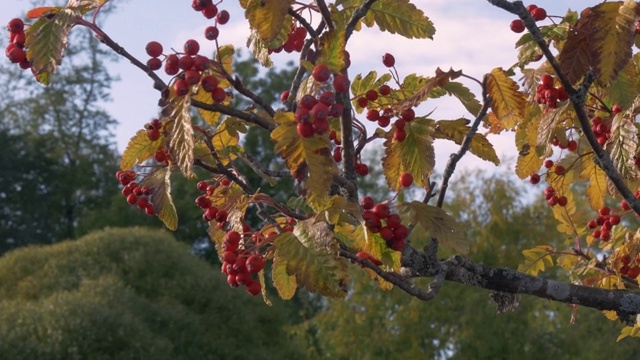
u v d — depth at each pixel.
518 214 28.48
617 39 3.84
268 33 3.70
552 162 5.49
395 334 27.44
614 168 4.07
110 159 58.38
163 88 3.67
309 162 3.45
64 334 22.22
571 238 5.91
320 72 3.47
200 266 29.69
